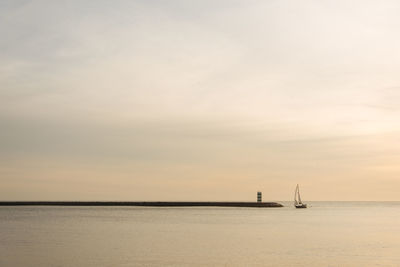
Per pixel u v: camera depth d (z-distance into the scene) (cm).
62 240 6494
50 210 19375
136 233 7719
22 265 4409
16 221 11056
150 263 4531
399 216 15100
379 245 6053
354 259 4809
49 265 4409
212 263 4550
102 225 9662
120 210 19850
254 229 8688
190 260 4709
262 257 4928
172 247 5725
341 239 6831
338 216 14725
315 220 12088
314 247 5794
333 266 4403
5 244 5981
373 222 11356
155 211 18575
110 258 4809
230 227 9212
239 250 5472
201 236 7212
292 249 5591
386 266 4394
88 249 5484
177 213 16488
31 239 6625
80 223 10312
